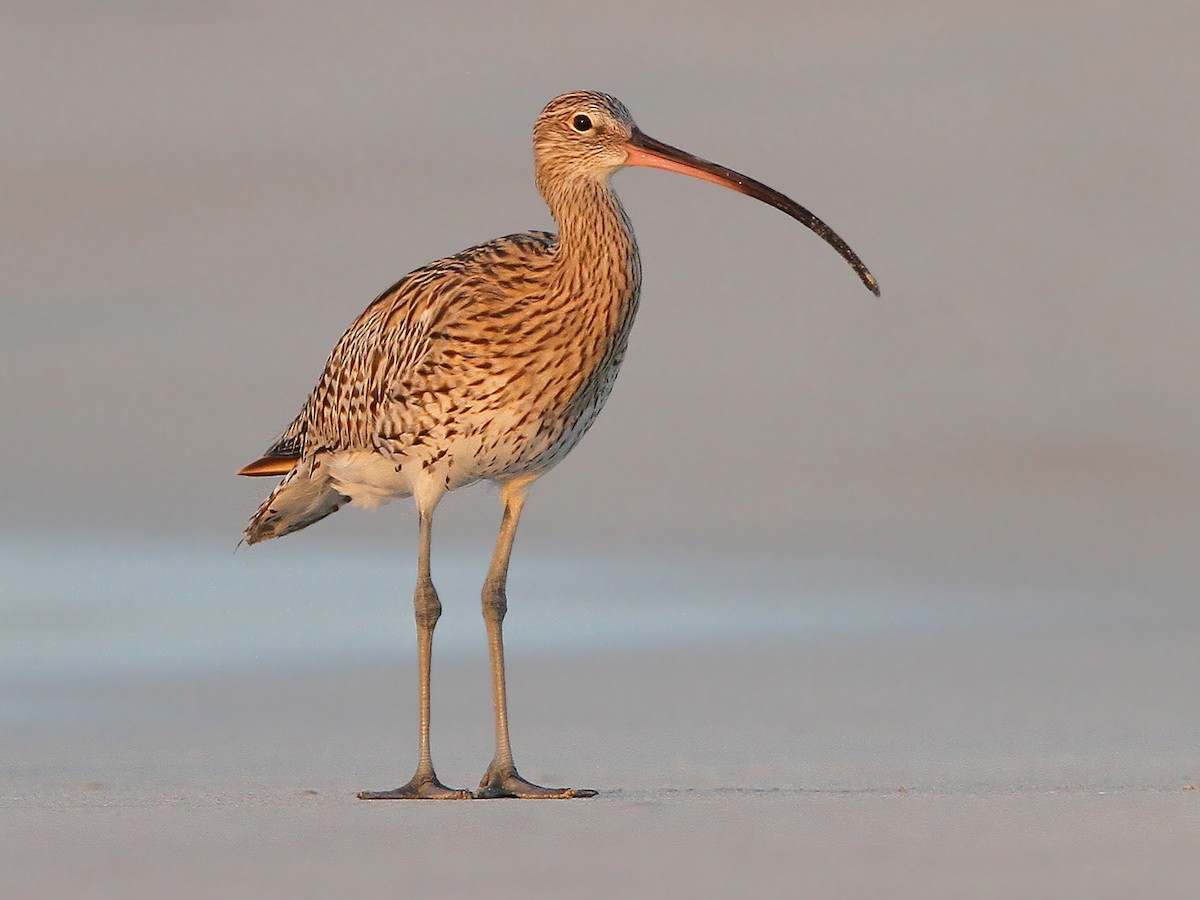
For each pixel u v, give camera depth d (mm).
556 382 11070
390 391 11211
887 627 15500
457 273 11117
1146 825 8625
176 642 14617
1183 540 18938
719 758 11203
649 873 7781
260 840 8539
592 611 15945
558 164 11164
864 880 7617
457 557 17625
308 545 17828
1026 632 15312
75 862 8062
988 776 10438
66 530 18281
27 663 13953
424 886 7613
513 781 10344
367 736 12117
